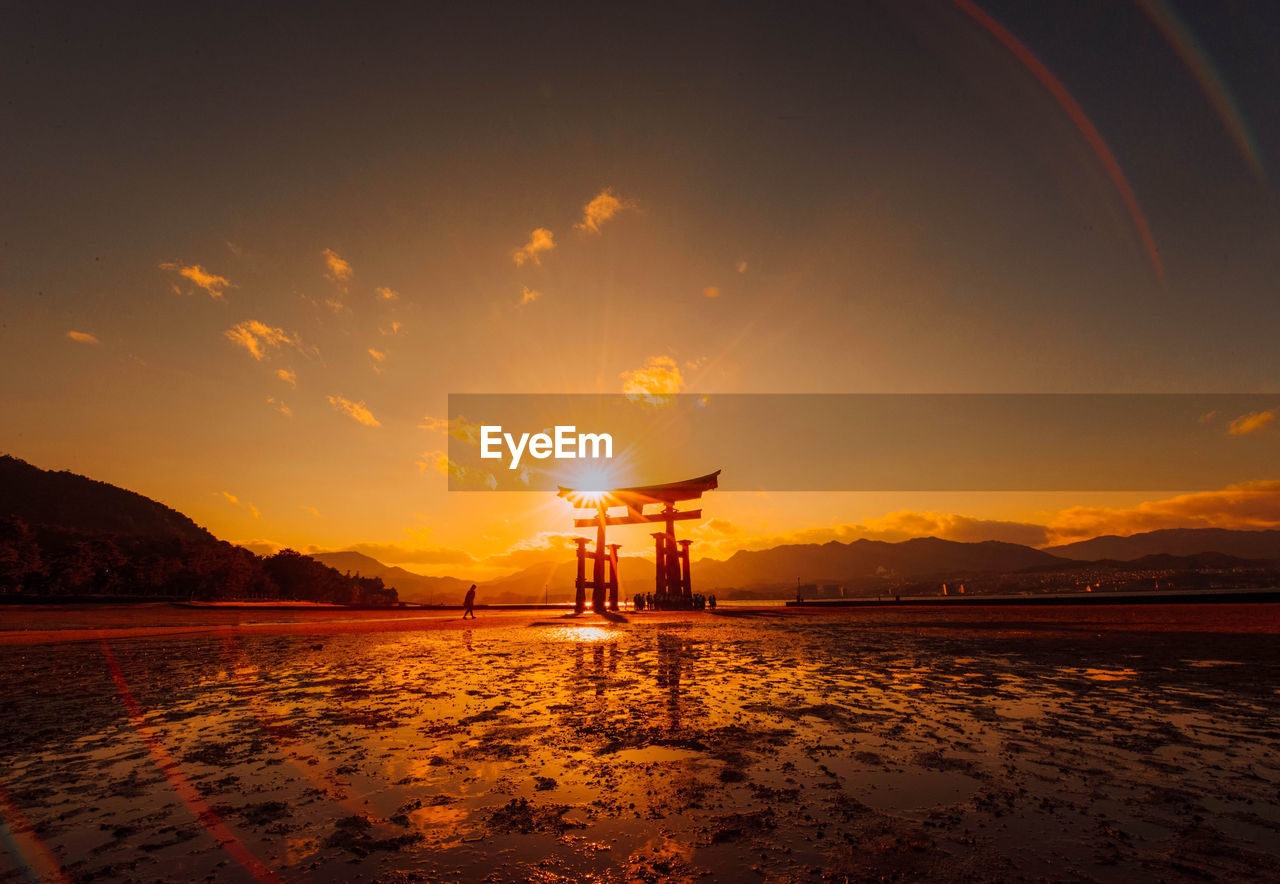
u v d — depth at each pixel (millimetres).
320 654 12664
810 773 4371
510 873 2879
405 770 4539
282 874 2902
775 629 19703
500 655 12289
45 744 5391
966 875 2799
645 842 3230
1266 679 8109
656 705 6895
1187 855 2988
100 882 2832
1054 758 4668
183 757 4938
